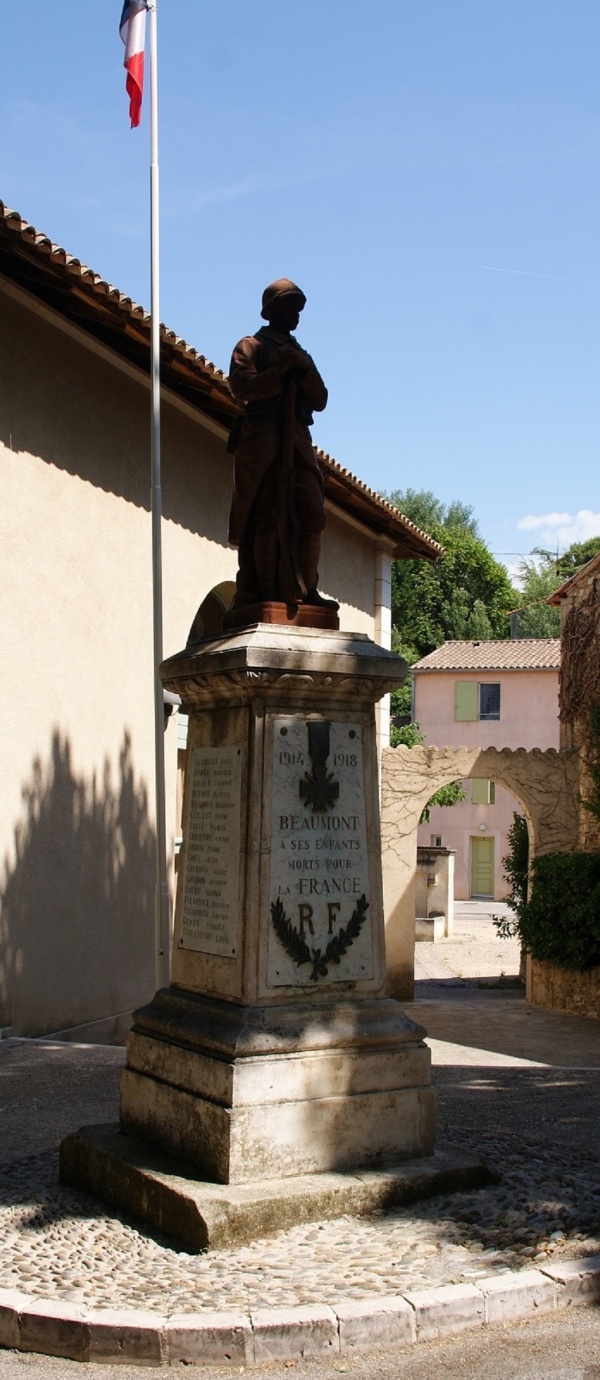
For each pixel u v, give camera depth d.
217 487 14.53
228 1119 5.02
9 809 10.46
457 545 52.94
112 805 12.11
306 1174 5.20
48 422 11.16
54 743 11.16
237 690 5.55
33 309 10.78
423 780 18.53
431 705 42.66
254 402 6.06
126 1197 5.22
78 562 11.61
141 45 12.20
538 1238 4.87
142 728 12.73
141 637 12.74
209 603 15.89
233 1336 4.16
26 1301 4.39
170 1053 5.49
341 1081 5.34
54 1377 4.11
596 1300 4.62
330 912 5.55
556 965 16.80
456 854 42.06
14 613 10.61
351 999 5.57
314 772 5.58
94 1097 7.90
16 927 10.47
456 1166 5.40
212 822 5.72
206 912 5.69
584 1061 12.41
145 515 12.84
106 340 11.80
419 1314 4.31
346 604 18.66
